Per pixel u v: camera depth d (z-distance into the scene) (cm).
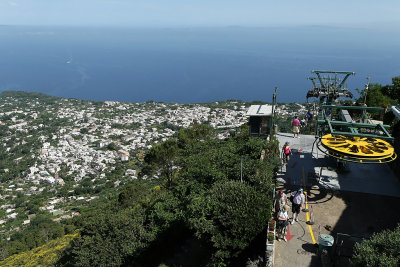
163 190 2494
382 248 620
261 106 1675
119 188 8675
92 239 1410
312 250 837
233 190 934
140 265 1266
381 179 1168
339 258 786
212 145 2173
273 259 803
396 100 2023
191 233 1298
